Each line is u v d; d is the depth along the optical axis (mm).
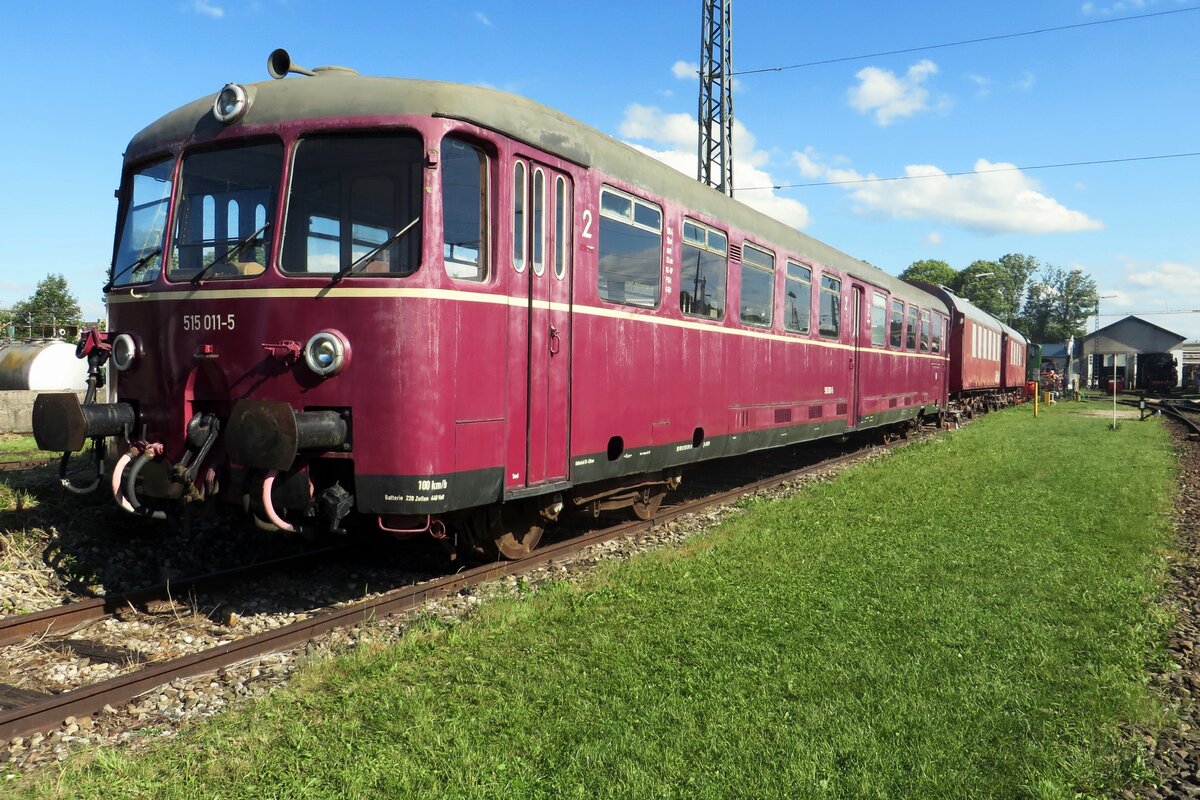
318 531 6664
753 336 10820
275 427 5371
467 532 7027
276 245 5898
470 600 6270
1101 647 5207
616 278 7746
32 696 4734
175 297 6215
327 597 6602
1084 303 111125
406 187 5801
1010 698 4406
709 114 23734
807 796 3438
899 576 6742
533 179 6621
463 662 4867
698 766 3688
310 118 5949
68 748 3998
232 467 6016
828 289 13680
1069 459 15102
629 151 8117
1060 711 4297
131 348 6414
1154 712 4355
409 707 4219
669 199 8688
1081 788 3637
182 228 6402
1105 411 34062
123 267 6863
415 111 5816
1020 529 8609
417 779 3564
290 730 3975
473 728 4035
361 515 6629
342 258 5871
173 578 7078
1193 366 70438
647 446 8352
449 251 5879
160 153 6590
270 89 6188
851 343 14875
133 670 5148
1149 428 23750
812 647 5121
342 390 5730
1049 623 5680
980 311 32375
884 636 5340
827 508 9688
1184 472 14438
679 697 4391
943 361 23016
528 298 6570
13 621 5547
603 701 4352
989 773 3666
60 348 20438
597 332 7449
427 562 7574
